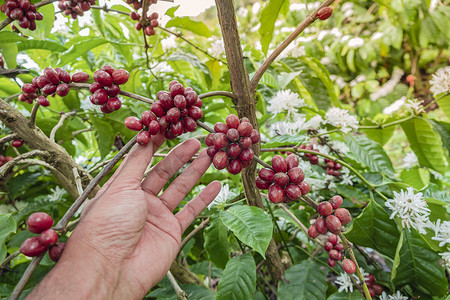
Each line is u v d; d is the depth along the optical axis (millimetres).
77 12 1060
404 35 3607
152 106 684
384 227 983
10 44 1057
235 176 1308
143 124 680
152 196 854
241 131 681
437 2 3275
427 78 3781
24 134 852
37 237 533
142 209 726
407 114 1458
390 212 1213
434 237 900
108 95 701
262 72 842
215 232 1013
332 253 914
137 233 719
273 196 689
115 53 1805
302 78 1546
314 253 1347
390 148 3650
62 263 609
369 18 3625
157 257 768
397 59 3828
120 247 687
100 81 663
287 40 813
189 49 1503
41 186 1479
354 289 1012
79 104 1438
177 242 841
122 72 688
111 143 1338
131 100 1405
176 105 669
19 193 1431
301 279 1032
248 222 872
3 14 1001
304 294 998
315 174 1342
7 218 860
